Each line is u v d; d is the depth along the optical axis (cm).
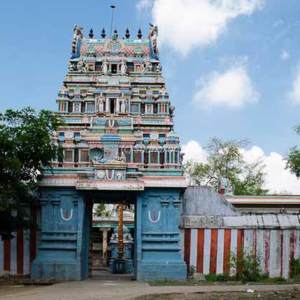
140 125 3653
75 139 3562
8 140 2875
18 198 3059
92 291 2552
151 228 3391
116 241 5097
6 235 3102
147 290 2594
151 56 3931
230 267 3403
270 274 3406
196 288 2705
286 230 3453
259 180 5791
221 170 5759
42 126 3048
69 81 3781
